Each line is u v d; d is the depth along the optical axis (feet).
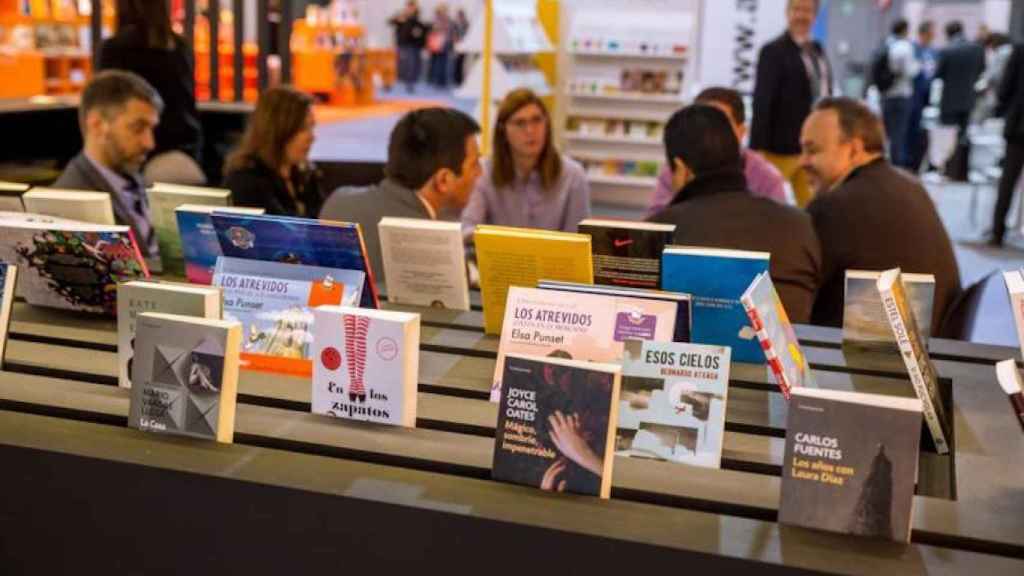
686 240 9.52
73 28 40.40
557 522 4.51
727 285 6.42
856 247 10.91
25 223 7.11
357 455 5.20
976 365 7.13
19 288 7.50
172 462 4.96
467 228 14.32
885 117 40.32
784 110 22.77
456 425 5.60
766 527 4.52
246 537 4.87
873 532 4.42
